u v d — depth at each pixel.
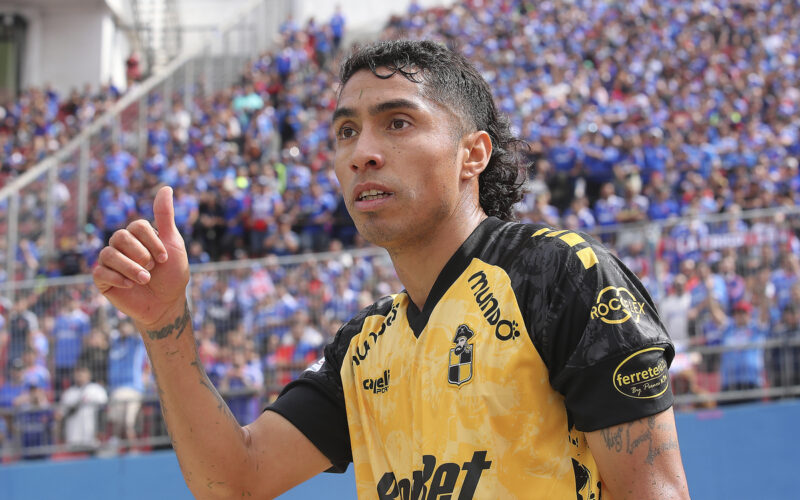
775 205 9.37
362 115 1.52
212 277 7.01
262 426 1.71
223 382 6.68
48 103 16.80
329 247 10.52
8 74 19.44
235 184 11.16
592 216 9.37
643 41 18.22
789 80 15.26
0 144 14.86
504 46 18.44
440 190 1.50
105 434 6.67
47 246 10.06
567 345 1.36
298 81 16.19
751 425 6.16
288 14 19.36
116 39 20.53
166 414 1.56
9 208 9.62
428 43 1.59
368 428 1.58
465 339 1.43
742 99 14.41
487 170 1.71
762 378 6.36
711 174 10.41
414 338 1.52
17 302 7.04
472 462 1.36
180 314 1.52
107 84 17.31
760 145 12.03
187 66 15.05
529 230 1.50
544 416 1.37
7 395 6.85
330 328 6.90
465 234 1.54
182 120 13.66
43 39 19.83
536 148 11.34
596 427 1.32
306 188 10.84
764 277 6.51
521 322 1.39
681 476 1.32
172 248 1.46
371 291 7.04
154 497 6.39
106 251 1.42
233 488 1.62
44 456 6.61
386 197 1.49
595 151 10.90
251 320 6.89
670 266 6.63
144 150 12.51
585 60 18.16
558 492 1.35
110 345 6.96
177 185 11.17
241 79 16.64
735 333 6.46
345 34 20.06
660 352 1.35
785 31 18.52
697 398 6.38
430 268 1.54
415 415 1.46
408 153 1.49
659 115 13.67
